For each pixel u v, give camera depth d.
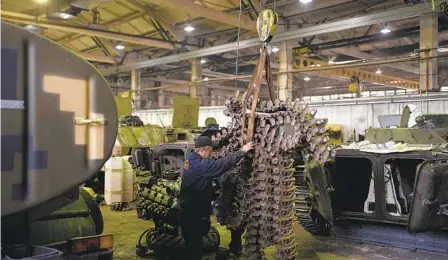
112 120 2.40
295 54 16.61
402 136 7.10
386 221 5.60
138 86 21.56
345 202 6.62
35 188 2.14
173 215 4.74
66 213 3.06
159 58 19.39
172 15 16.83
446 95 12.38
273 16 3.84
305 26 15.42
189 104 12.90
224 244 5.74
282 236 3.90
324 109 15.65
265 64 3.96
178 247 4.80
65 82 2.25
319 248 5.73
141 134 11.25
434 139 6.83
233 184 4.18
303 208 6.06
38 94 2.15
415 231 5.06
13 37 2.08
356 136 14.68
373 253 5.48
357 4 14.09
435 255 5.37
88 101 2.32
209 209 4.30
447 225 5.10
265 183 3.88
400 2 13.59
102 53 21.55
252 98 4.00
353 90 19.94
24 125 2.12
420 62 12.89
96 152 2.34
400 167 6.17
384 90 27.02
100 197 8.91
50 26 14.07
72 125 2.27
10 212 2.08
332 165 6.25
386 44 18.67
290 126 3.77
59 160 2.22
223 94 28.73
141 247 5.25
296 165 6.14
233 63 20.92
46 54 2.19
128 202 8.62
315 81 26.92
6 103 2.05
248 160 4.05
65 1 11.18
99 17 16.61
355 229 6.12
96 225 3.33
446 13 11.47
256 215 3.94
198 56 17.52
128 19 17.30
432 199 4.91
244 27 15.02
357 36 16.77
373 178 5.67
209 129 4.98
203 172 4.06
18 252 2.26
